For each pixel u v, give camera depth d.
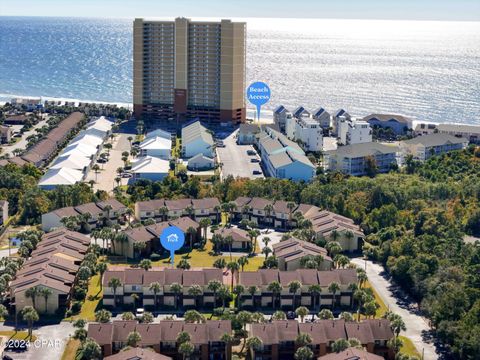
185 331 192.50
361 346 189.75
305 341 189.88
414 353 197.38
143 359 175.00
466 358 187.50
